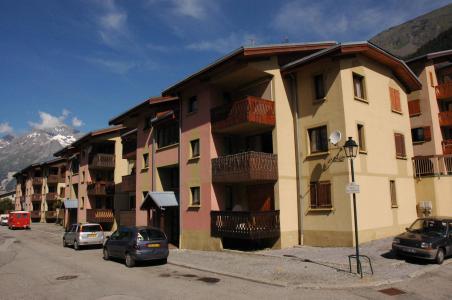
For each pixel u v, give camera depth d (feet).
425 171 72.79
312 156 63.00
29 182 248.52
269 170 62.03
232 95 73.51
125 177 104.63
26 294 36.99
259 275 42.29
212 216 67.00
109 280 43.16
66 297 35.37
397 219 65.77
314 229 61.57
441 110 95.04
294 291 35.29
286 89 67.26
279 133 64.34
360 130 62.08
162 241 54.39
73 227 85.92
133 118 101.30
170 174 88.43
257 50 62.23
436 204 70.23
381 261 46.44
